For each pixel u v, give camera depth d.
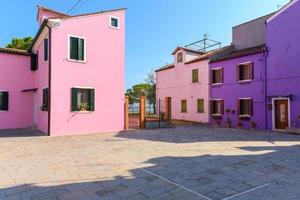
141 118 19.11
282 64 17.25
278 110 17.59
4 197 5.32
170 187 5.72
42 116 16.56
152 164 7.73
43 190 5.66
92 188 5.73
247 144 11.29
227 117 21.30
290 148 10.21
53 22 14.82
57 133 14.92
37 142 12.27
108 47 17.19
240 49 24.09
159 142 12.07
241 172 6.78
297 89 16.31
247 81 19.55
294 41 16.58
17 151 9.98
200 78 24.62
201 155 8.90
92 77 16.42
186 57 26.78
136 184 5.95
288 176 6.41
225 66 21.70
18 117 18.22
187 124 22.95
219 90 22.27
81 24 16.02
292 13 16.75
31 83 18.81
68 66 15.47
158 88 30.88
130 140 12.83
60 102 15.10
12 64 18.08
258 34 22.39
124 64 17.91
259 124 18.67
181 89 27.27
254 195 5.19
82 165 7.73
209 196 5.18
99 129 16.58
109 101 17.12
